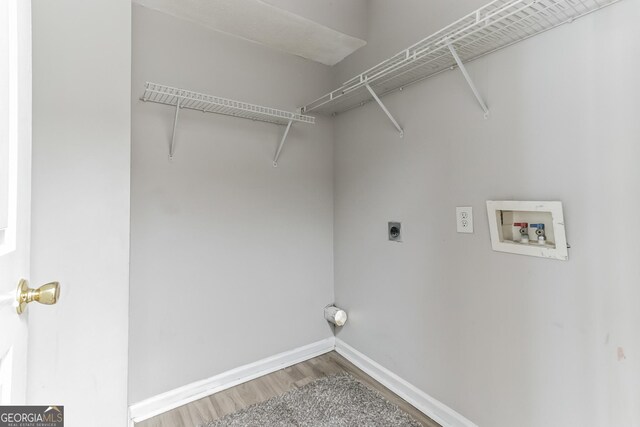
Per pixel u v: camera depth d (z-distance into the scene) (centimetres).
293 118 187
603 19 98
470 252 138
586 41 102
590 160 102
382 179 184
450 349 148
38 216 103
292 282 209
